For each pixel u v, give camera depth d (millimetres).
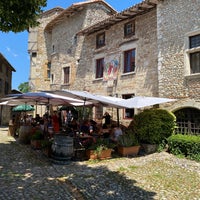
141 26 13516
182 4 11039
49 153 8797
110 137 10453
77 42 18453
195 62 10609
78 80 18125
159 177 6805
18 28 6555
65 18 20078
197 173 7270
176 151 9562
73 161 8320
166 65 11438
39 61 23188
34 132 11508
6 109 27219
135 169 7586
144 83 12930
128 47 14188
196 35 10469
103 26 15867
